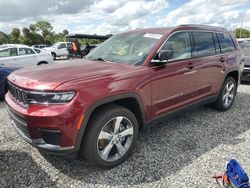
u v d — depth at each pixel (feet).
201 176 10.59
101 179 10.47
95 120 10.35
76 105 9.61
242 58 19.84
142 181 10.32
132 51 13.44
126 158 11.76
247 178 9.18
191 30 15.35
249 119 17.25
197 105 15.85
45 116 9.43
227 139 14.08
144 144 13.42
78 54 53.21
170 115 13.83
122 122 11.43
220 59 17.10
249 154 12.36
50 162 11.69
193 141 13.82
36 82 9.99
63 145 9.77
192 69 14.60
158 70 12.55
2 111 19.33
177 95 13.89
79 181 10.35
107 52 14.46
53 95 9.50
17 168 11.21
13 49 38.22
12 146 13.20
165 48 13.24
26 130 10.28
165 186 10.00
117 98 10.77
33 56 40.16
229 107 19.15
